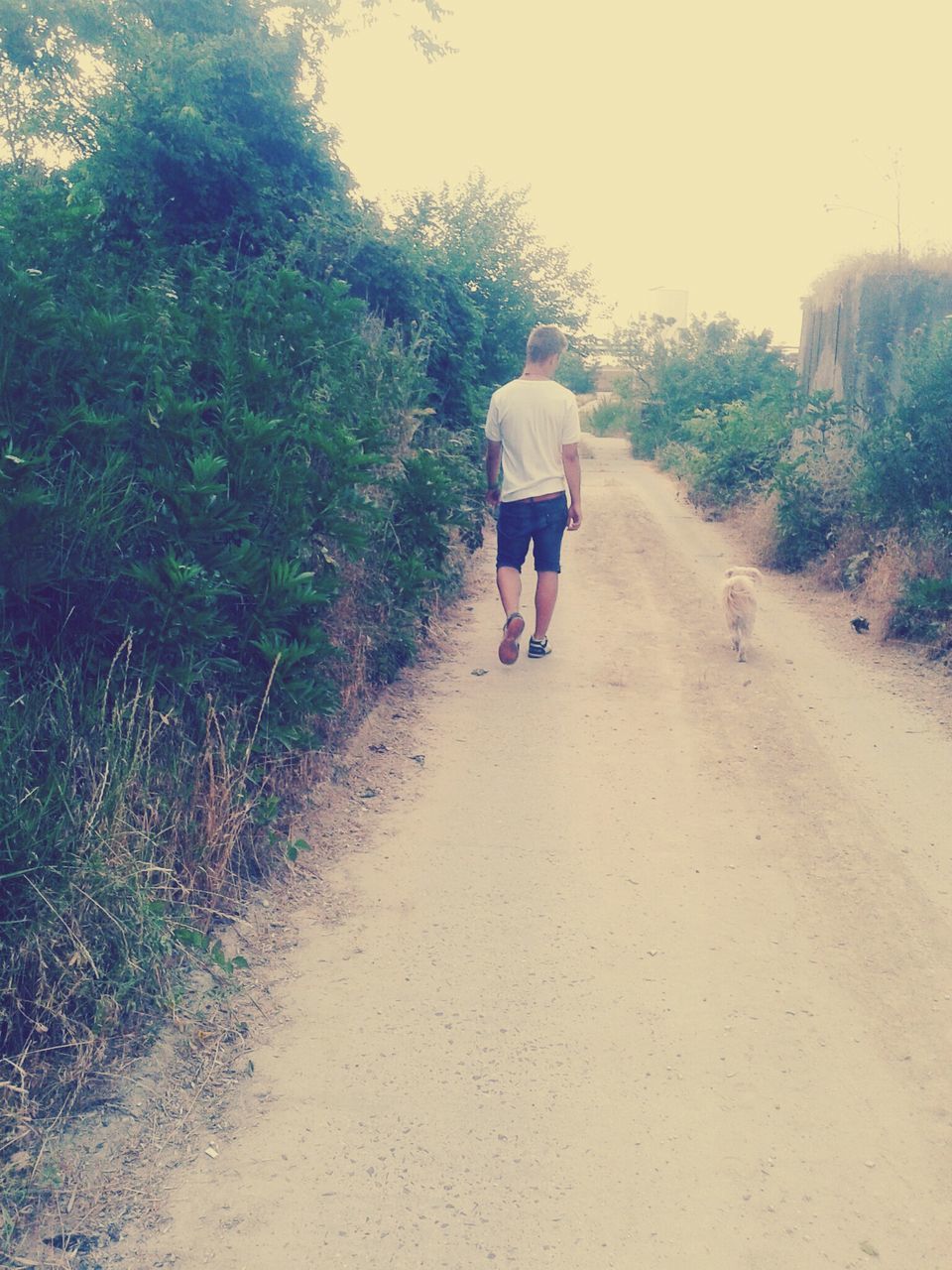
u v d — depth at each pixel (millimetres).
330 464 4809
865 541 10031
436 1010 3418
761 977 3641
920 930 3965
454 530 9320
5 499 3291
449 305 11594
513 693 6672
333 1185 2686
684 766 5543
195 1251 2471
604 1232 2557
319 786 4938
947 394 9258
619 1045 3262
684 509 16484
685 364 28906
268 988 3506
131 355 4094
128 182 8344
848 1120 2953
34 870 2975
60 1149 2713
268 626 4348
